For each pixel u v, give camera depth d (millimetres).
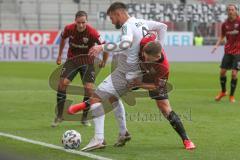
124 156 19375
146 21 20906
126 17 20344
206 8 90250
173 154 19844
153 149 20781
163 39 21156
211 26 90312
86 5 92938
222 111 32469
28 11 91875
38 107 33844
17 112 31672
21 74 59656
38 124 27266
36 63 75875
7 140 22406
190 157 19359
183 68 70000
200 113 31531
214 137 23531
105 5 92812
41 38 80625
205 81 53531
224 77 37719
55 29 91000
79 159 18656
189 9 90062
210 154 19906
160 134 24219
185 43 86812
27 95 40438
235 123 27703
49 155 19250
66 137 20547
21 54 79812
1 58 79000
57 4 92812
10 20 90688
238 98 40031
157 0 91438
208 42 89688
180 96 40656
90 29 26969
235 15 37062
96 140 20250
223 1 90250
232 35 37094
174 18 89875
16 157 18062
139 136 23688
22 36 80125
